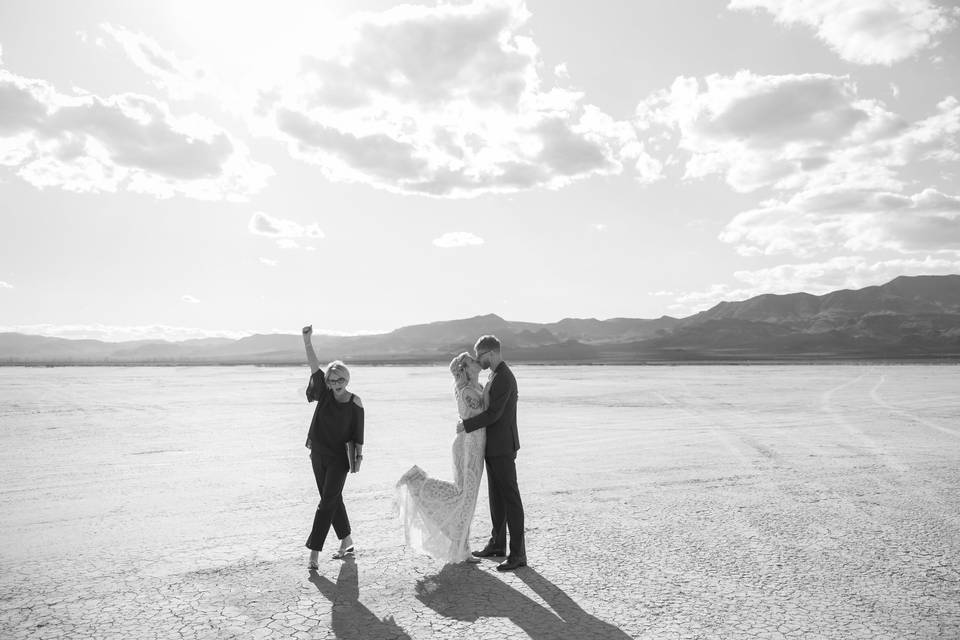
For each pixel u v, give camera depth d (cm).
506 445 539
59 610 434
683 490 831
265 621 417
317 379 546
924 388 3391
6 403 2461
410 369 8819
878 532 628
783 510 720
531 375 5869
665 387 3584
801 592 467
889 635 394
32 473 969
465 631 401
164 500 782
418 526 538
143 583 488
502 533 568
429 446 1254
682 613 429
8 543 598
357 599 457
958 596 460
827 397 2695
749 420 1753
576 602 450
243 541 605
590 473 956
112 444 1298
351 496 802
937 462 1051
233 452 1185
